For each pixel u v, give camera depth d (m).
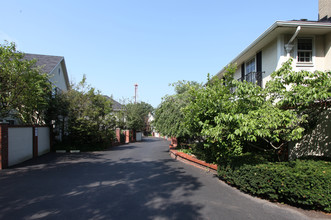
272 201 5.14
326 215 4.32
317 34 9.81
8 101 10.23
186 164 10.74
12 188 6.15
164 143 30.77
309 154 7.42
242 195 5.63
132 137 33.78
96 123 16.75
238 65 14.31
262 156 6.84
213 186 6.50
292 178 4.56
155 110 16.30
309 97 4.93
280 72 6.01
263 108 5.68
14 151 10.20
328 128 6.90
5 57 9.70
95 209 4.59
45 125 14.47
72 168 9.35
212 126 6.20
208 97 6.27
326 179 4.22
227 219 4.13
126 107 32.97
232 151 6.59
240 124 5.24
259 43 10.59
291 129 5.61
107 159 12.37
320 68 9.79
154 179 7.39
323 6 11.54
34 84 10.30
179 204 4.93
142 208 4.66
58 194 5.62
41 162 10.85
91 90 16.69
